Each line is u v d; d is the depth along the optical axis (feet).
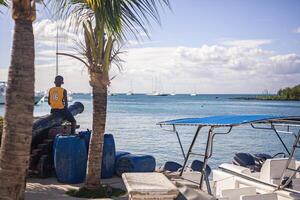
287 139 99.81
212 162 63.26
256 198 21.50
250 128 134.92
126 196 28.40
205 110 282.77
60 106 38.75
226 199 21.65
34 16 17.25
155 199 17.80
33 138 36.50
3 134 16.83
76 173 32.83
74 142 32.99
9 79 16.88
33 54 17.22
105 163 35.06
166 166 35.24
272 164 26.68
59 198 27.63
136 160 35.42
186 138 100.63
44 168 35.19
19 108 16.66
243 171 28.22
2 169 16.55
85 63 28.40
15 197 16.56
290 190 22.85
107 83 28.50
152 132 116.06
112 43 28.22
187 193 19.26
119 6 20.98
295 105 423.23
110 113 233.55
